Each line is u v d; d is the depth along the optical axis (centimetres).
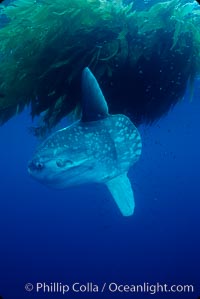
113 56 505
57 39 498
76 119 601
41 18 491
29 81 530
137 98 563
